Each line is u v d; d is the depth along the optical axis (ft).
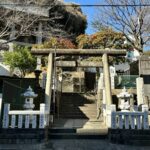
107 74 43.65
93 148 31.76
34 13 63.57
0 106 35.32
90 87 77.46
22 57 62.44
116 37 77.82
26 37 81.41
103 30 84.12
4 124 34.27
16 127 34.45
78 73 73.92
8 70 65.31
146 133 34.27
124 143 33.86
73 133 37.14
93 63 48.16
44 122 34.83
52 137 36.37
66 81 71.51
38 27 67.26
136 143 33.63
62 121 45.06
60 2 88.28
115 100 50.55
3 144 33.24
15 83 42.14
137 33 84.79
